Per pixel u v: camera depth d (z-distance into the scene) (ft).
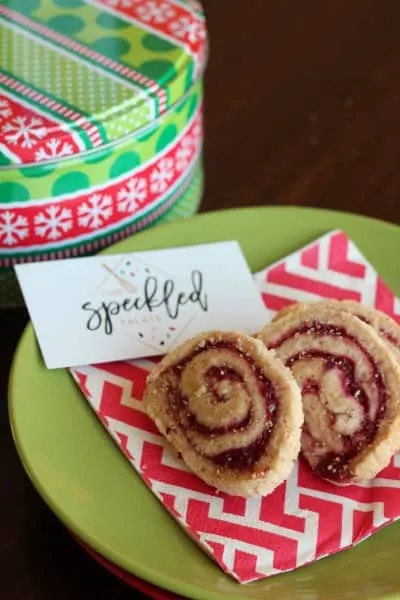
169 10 1.76
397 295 1.69
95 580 1.44
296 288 1.69
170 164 1.70
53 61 1.66
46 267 1.65
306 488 1.48
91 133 1.57
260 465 1.45
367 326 1.54
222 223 1.73
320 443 1.50
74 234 1.66
